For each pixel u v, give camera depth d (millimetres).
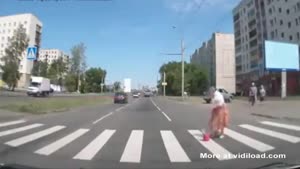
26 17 121312
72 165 7754
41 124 16859
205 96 42969
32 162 8062
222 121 12320
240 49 98812
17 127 15477
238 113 23703
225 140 11461
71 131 14094
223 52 119125
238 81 101125
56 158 8547
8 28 123750
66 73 121500
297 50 37750
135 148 9992
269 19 77625
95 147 10180
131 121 18781
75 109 30859
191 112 26547
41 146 10344
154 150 9656
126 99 48906
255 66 85688
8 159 8414
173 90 112688
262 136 12344
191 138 11992
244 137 12117
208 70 130750
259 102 34000
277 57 36625
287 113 20984
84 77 121312
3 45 124250
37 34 127875
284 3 70750
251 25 89000
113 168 7480
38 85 54062
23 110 23594
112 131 14094
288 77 64000
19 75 81688
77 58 111438
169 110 29547
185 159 8414
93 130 14469
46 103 28859
